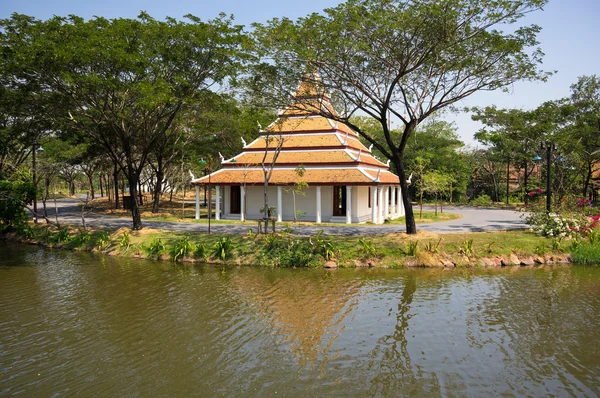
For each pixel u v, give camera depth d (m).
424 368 9.56
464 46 20.09
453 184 56.72
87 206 45.16
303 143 32.94
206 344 10.83
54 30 20.41
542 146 40.19
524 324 12.23
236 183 31.45
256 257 20.16
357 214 31.50
